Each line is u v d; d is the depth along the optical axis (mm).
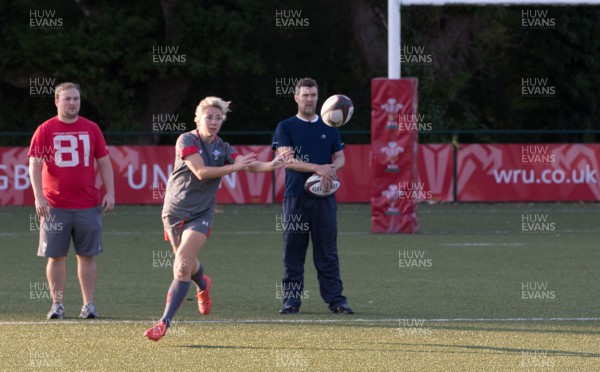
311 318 30172
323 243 31250
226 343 25984
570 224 65000
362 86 111625
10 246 52656
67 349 25156
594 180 78312
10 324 28938
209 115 26812
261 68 101500
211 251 50312
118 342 26094
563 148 78250
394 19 58750
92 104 106188
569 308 32125
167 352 24766
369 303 33406
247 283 38688
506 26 111312
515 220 67938
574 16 109125
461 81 104312
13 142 103875
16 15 97750
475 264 44531
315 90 31203
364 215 72438
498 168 78312
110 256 47875
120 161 76438
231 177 77562
